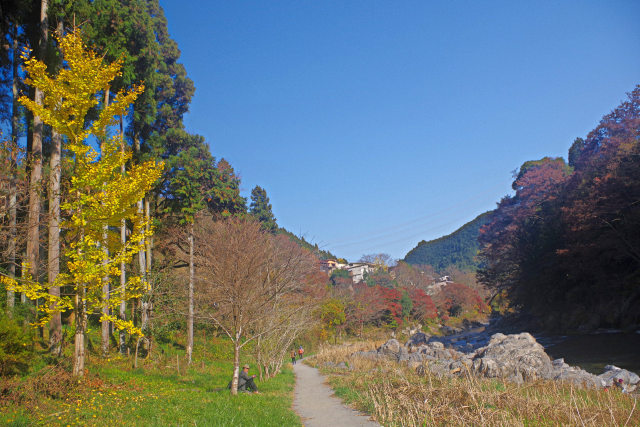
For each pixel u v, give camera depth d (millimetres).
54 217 15305
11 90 23703
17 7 20922
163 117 36219
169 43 41188
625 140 35812
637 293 37812
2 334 13125
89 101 14766
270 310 18641
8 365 12727
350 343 60094
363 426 10461
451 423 9742
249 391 16109
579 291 45375
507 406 10797
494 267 56969
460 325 97312
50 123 14289
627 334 34812
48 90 14289
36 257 16641
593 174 40719
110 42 25344
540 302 51625
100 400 11914
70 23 21781
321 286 52125
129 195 14797
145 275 24562
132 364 22094
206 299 18969
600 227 37375
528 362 18500
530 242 51625
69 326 23828
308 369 32406
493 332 59781
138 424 9273
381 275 101688
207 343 36094
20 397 10750
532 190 51688
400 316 84750
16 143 14336
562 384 14961
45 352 17906
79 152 14375
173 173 34156
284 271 18875
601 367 22750
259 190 69250
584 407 10375
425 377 17297
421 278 125062
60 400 11523
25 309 18031
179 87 40969
